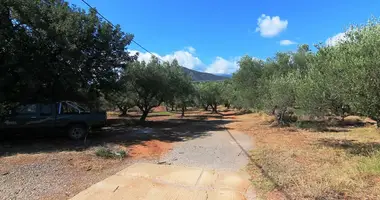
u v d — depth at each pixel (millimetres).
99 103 20781
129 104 23422
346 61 7133
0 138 10656
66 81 11828
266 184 5496
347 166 6590
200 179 6031
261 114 27609
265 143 10906
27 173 6301
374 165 6199
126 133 13953
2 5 9547
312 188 5051
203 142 11555
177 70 22031
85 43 12180
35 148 9242
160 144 10922
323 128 15602
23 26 10547
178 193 5125
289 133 13906
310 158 7773
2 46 9812
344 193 4770
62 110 10836
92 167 6941
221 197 4930
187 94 24141
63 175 6234
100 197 4895
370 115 6789
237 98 25203
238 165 7410
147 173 6469
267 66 20484
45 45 10906
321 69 8992
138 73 19016
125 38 14383
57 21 10992
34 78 10812
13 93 11289
